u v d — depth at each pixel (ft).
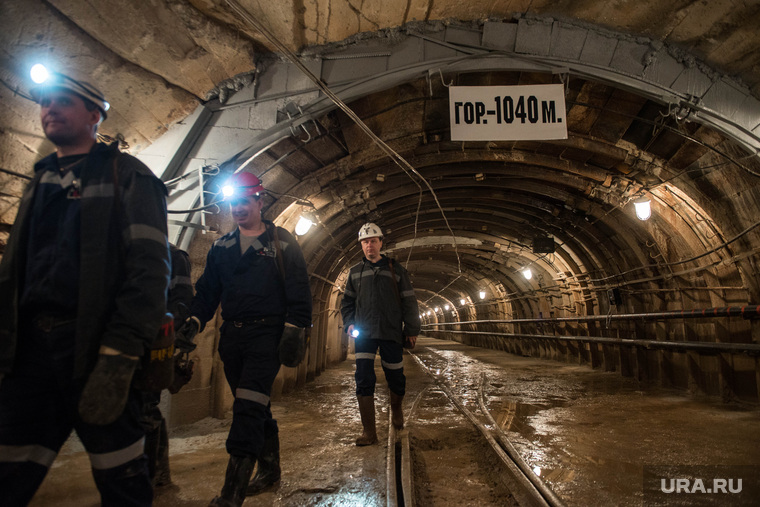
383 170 22.99
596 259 31.63
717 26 13.26
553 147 21.61
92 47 11.26
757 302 18.99
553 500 8.02
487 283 60.44
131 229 4.95
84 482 9.34
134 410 5.03
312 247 26.25
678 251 23.57
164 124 14.34
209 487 9.16
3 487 4.24
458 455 12.14
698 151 18.22
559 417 16.89
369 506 8.19
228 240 9.13
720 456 11.51
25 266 4.92
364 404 12.76
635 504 8.45
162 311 4.87
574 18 14.57
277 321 8.45
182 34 12.32
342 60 14.76
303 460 11.12
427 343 92.27
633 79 14.67
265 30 10.34
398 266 14.17
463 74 16.51
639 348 27.61
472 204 32.53
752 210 17.92
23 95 10.36
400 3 13.64
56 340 4.58
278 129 14.66
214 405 16.67
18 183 11.35
